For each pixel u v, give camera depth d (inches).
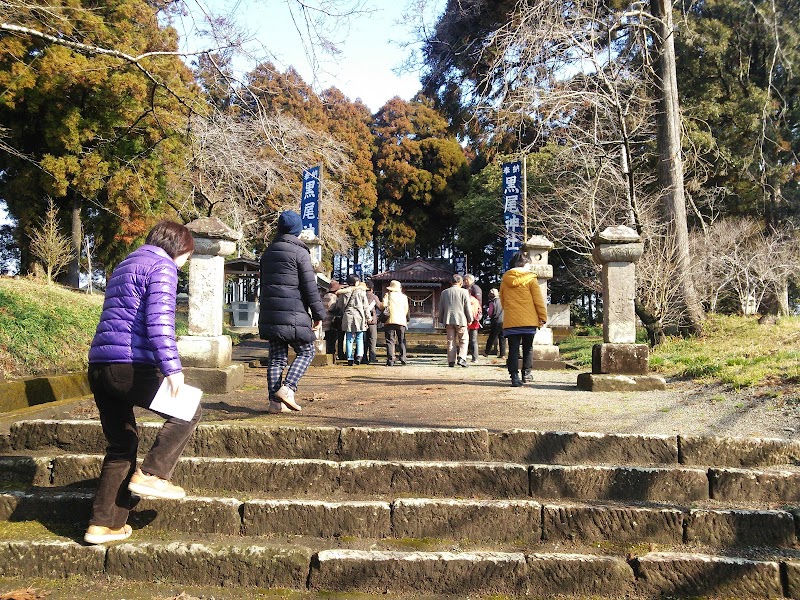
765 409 195.2
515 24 383.2
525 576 119.4
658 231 479.5
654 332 423.5
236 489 148.4
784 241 676.1
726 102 703.1
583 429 174.2
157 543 125.1
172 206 708.7
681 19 647.1
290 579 120.9
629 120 454.6
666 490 142.9
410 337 739.4
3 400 202.2
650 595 118.0
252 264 954.7
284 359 198.7
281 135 292.8
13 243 792.3
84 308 322.0
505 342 505.7
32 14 275.6
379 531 134.1
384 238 1397.6
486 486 145.0
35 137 630.5
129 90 577.0
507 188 570.9
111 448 130.6
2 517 138.6
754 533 129.3
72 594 117.3
